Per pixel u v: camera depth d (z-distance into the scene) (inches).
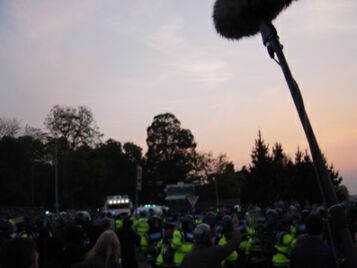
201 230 146.3
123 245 305.0
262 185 1277.1
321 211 224.8
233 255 232.8
